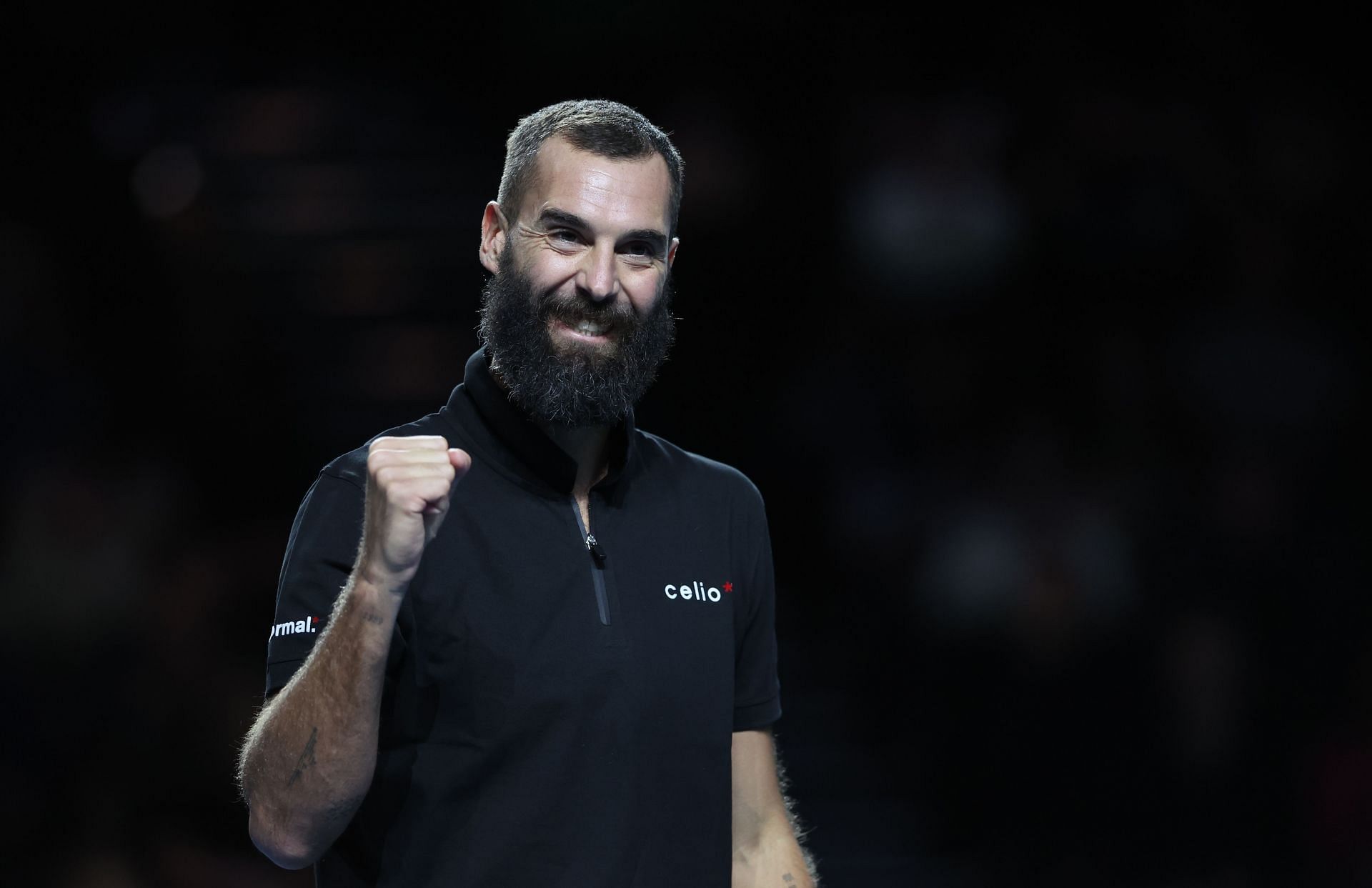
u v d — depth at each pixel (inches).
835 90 1118.4
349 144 1091.9
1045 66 1009.5
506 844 265.3
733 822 307.4
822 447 944.9
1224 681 749.3
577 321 275.1
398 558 245.1
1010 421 864.9
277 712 258.7
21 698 640.4
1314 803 732.0
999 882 729.6
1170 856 731.4
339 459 290.0
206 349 944.9
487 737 267.6
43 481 724.7
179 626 668.7
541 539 280.1
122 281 944.9
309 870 620.1
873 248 968.3
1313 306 912.3
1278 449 836.0
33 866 607.2
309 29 1170.0
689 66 1166.3
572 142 276.8
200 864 613.0
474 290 1025.5
